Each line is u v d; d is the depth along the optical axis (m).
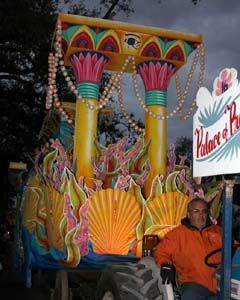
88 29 7.40
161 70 7.96
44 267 6.48
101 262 6.18
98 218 6.31
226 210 2.98
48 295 8.20
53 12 14.63
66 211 6.17
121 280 4.00
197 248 3.86
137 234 6.47
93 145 7.52
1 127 15.91
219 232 4.05
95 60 7.64
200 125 3.31
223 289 2.96
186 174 7.04
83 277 6.16
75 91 7.42
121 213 6.43
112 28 7.47
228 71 2.96
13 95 16.06
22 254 8.02
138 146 7.17
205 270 3.79
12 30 12.83
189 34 7.85
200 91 3.33
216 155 3.02
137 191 6.62
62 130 9.72
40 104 16.23
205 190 6.99
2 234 16.05
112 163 7.04
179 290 3.96
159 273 4.01
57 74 15.35
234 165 2.79
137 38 7.67
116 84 7.90
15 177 13.20
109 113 11.98
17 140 16.03
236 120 2.80
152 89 8.02
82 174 7.33
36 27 13.13
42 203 6.77
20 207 8.89
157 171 7.77
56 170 6.52
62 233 6.13
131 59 7.77
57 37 7.23
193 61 7.98
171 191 6.85
